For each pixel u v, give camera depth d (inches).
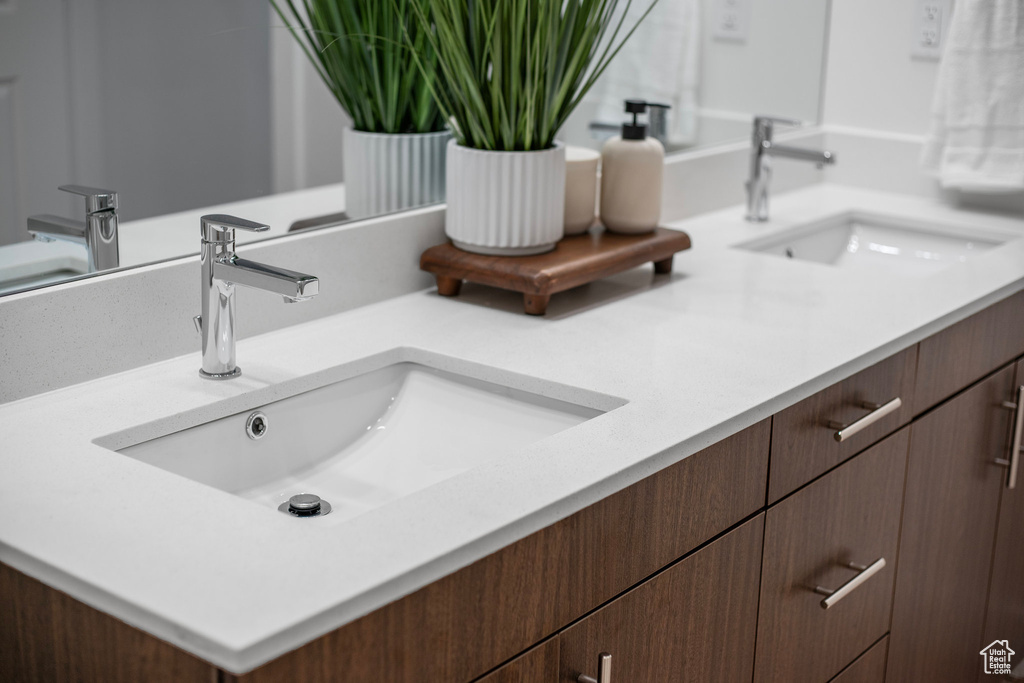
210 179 53.8
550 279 59.4
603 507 42.3
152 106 50.8
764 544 53.0
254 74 54.6
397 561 34.6
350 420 53.9
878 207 91.4
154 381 50.0
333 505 48.8
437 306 62.1
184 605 31.9
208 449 47.9
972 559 77.4
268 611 31.7
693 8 83.1
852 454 58.6
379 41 59.4
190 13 51.4
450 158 61.9
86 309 48.9
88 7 47.8
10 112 45.9
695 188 86.1
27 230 47.1
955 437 69.8
